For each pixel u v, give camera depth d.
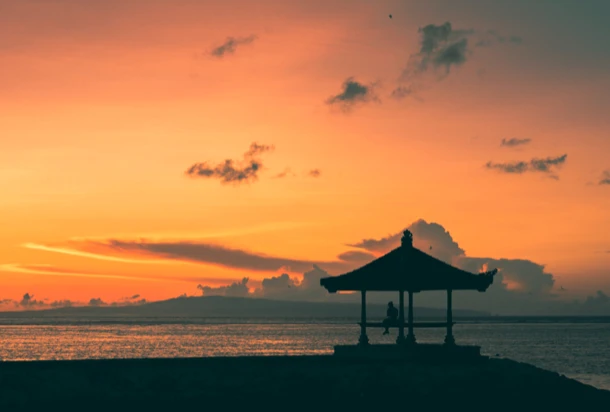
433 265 33.91
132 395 27.80
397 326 34.78
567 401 31.88
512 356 109.06
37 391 27.59
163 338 157.75
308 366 33.53
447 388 30.58
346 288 34.53
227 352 102.81
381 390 29.56
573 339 177.38
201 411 26.81
